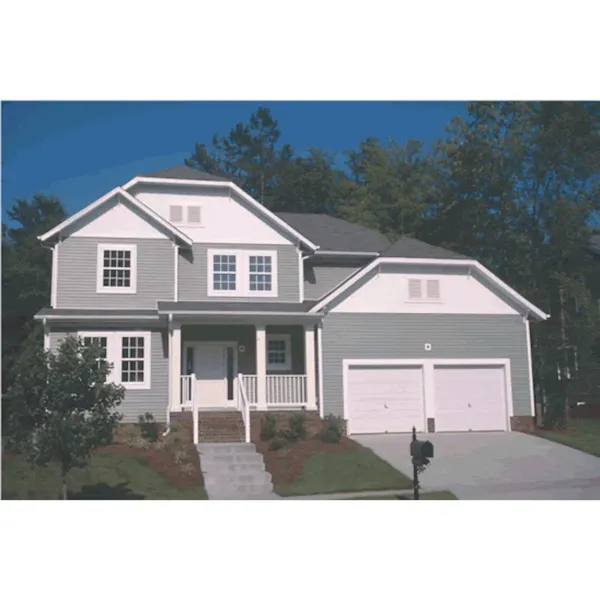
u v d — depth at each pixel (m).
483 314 25.66
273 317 23.55
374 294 24.95
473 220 42.38
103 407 14.59
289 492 16.64
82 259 24.30
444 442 22.50
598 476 18.28
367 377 24.45
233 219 26.08
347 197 53.59
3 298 38.28
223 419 21.83
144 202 25.56
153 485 16.91
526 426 25.16
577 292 31.22
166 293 24.66
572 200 39.47
